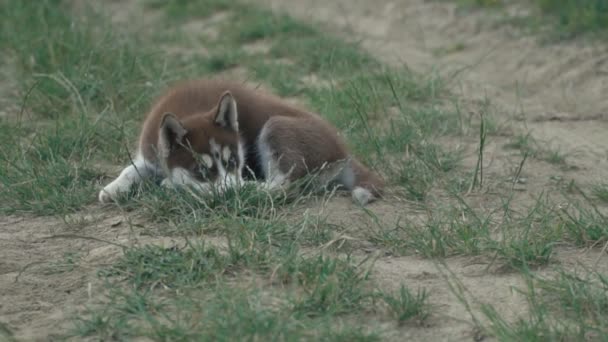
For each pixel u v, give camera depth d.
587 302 10.50
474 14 27.77
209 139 14.16
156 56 23.53
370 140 16.89
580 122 19.67
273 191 14.01
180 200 13.50
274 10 30.73
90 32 23.81
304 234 12.64
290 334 9.63
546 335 9.77
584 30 24.41
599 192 14.71
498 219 13.65
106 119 18.02
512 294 10.98
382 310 10.50
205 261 11.35
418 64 24.25
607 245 12.30
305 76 22.92
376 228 13.19
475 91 21.92
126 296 10.64
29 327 10.29
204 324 9.88
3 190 14.45
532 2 27.58
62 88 19.81
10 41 23.48
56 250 12.39
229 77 22.06
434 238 12.38
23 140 17.14
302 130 14.86
